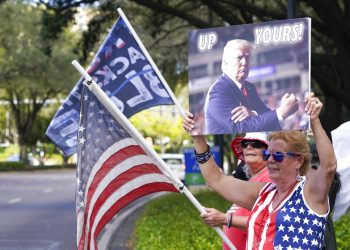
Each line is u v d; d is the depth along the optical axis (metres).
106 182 9.20
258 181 9.27
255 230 7.56
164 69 50.00
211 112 8.18
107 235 26.23
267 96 7.88
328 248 9.53
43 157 122.50
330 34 32.31
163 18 42.16
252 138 9.37
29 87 89.25
